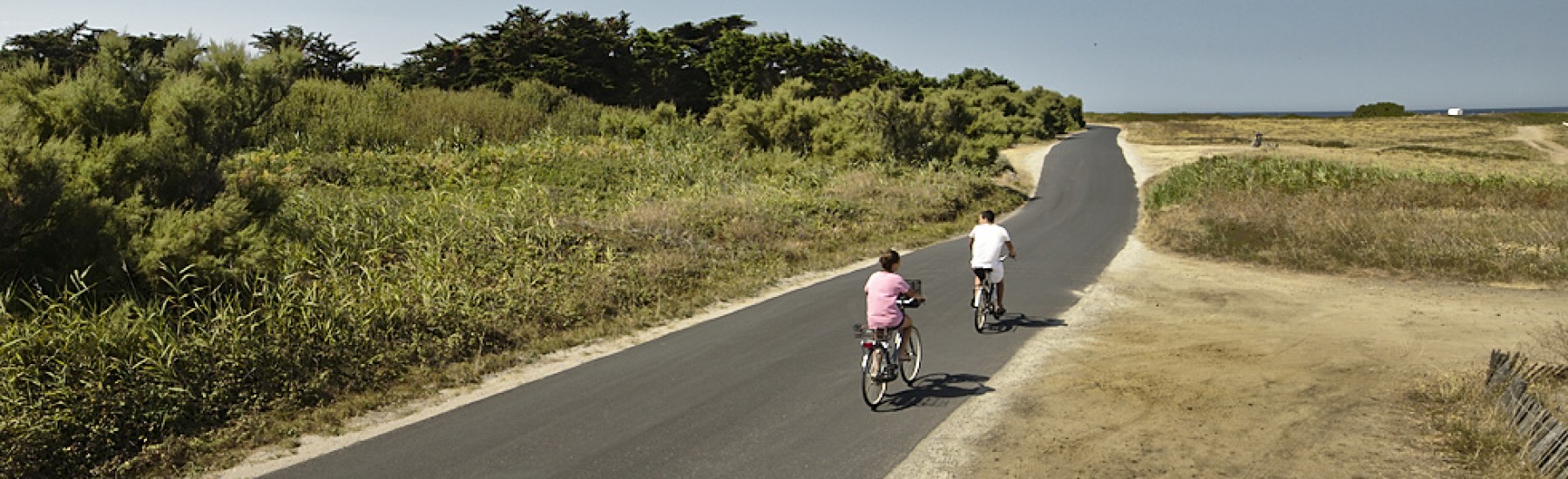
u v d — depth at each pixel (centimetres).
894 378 877
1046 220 2844
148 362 825
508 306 1218
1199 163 3922
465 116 3512
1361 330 1226
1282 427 780
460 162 2627
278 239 1226
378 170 2370
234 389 859
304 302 994
